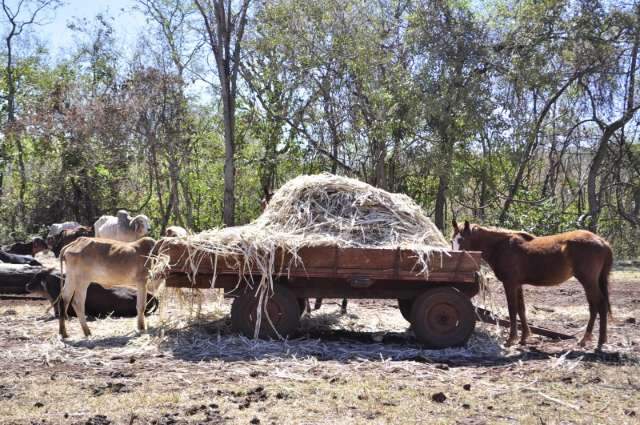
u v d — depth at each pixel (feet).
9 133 99.45
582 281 27.61
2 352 26.43
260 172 106.93
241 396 20.15
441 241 30.14
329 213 29.58
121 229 51.55
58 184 102.94
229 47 93.15
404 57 90.99
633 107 90.17
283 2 91.35
